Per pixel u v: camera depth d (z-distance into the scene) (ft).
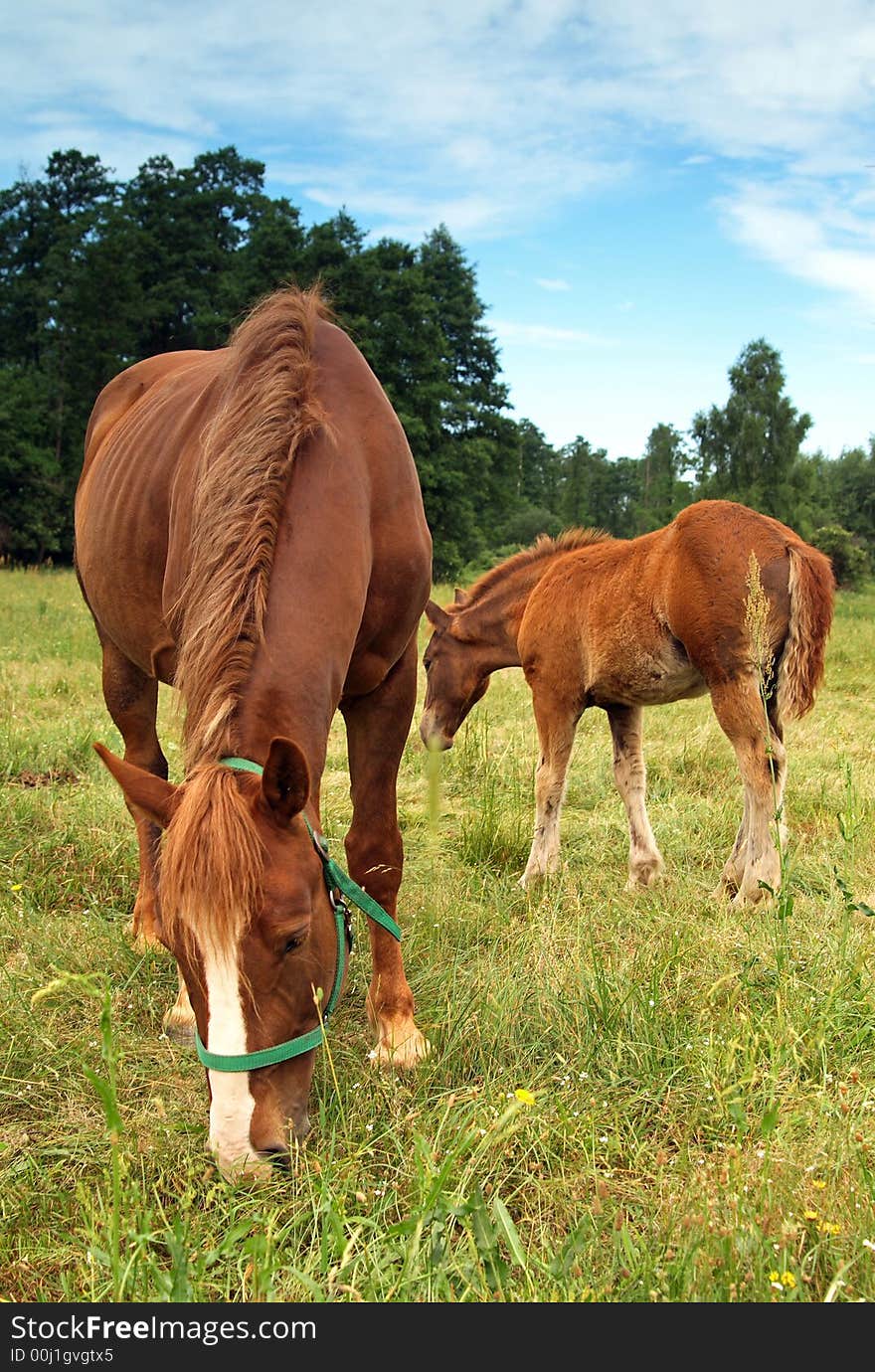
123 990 10.50
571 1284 6.13
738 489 148.46
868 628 52.21
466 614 19.21
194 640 7.47
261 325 9.43
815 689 13.91
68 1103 8.58
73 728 20.18
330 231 116.57
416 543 9.84
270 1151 6.44
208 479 8.37
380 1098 8.46
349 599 8.39
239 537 7.84
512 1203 7.38
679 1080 8.71
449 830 16.57
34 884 12.98
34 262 146.82
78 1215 7.12
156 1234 6.68
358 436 9.53
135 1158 7.69
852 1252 6.47
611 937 11.77
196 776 6.46
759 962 10.51
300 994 6.74
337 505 8.62
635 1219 7.04
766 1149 7.06
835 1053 8.97
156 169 142.10
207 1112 8.35
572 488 249.96
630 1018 9.48
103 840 14.19
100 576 12.39
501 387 131.75
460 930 11.94
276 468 8.17
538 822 14.89
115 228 127.34
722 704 13.71
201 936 6.10
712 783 19.67
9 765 17.49
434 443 116.88
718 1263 6.18
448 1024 9.55
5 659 29.89
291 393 8.66
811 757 20.52
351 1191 7.05
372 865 9.91
